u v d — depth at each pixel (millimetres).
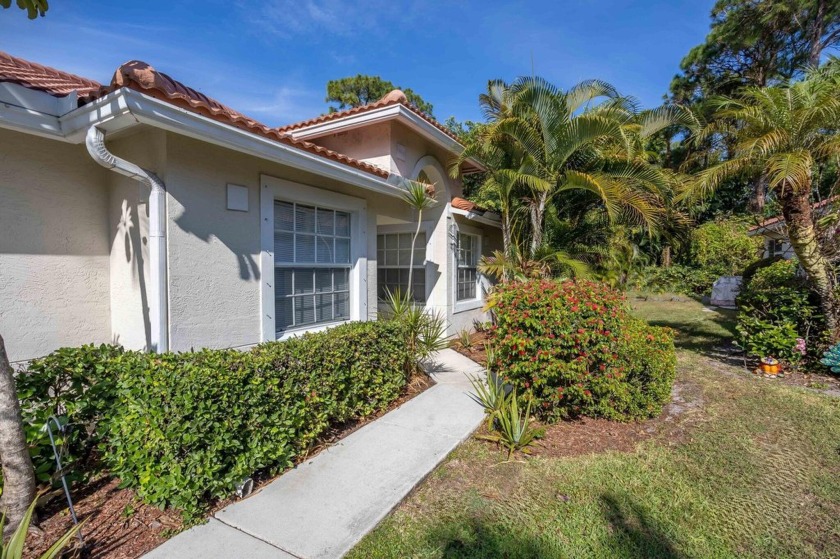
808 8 19141
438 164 9625
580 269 8492
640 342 4898
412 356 6328
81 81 5773
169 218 4191
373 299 7336
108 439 3479
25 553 2609
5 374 2641
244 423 3355
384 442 4344
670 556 2723
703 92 23250
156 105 3529
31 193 4227
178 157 4262
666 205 9562
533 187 8898
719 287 16031
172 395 2996
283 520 3014
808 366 7027
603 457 4082
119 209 4746
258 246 5199
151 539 2789
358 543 2805
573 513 3182
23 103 3754
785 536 2918
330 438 4441
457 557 2709
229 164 4812
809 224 6531
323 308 6398
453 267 9867
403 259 10047
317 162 5312
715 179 6926
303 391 3977
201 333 4516
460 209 9672
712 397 5805
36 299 4277
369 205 7230
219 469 3168
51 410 3105
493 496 3420
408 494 3408
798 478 3684
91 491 3354
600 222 10570
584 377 4680
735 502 3326
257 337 5188
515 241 9992
